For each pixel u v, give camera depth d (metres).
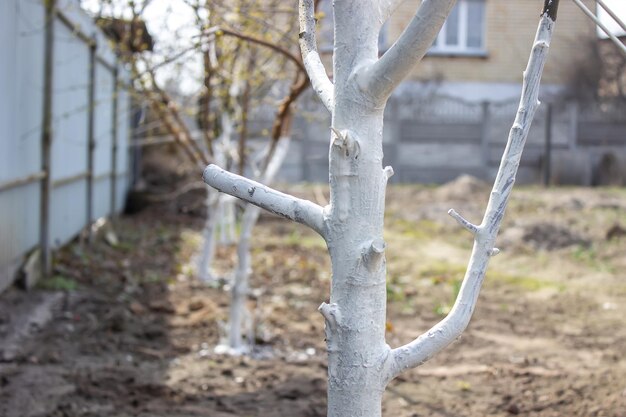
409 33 2.18
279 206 2.45
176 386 5.39
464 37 22.20
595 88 20.36
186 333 6.77
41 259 8.52
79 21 10.20
